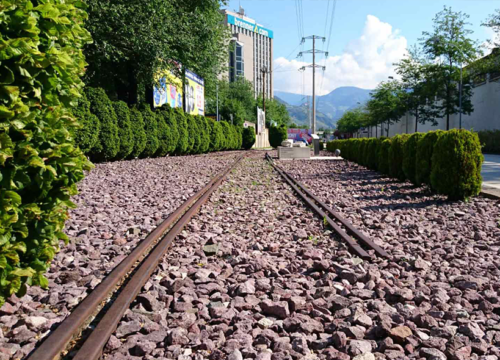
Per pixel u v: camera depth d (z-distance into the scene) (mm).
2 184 2633
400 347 2811
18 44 2623
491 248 5461
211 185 12164
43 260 3234
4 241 2609
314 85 61688
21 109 2672
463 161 9273
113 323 2904
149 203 8977
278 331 3127
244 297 3742
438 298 3590
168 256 4910
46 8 2932
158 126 25469
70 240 5469
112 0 20594
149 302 3400
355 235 5984
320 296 3773
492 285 3975
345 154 28766
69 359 2621
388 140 15852
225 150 47688
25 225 2871
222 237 6129
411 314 3312
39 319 3123
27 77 2816
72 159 3184
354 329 3010
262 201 9844
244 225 7109
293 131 95562
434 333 3008
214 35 30297
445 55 51406
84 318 3018
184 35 24922
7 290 2844
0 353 2625
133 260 4469
